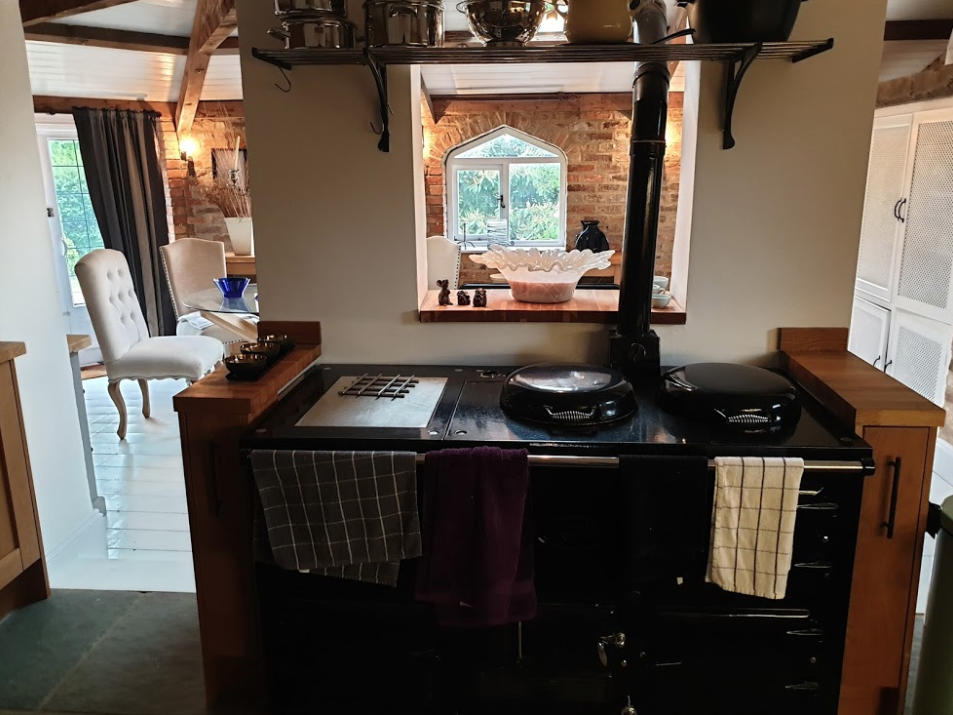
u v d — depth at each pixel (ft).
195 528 5.93
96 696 6.43
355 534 5.22
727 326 6.76
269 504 5.24
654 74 6.09
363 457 5.11
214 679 6.34
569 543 5.36
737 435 5.26
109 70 17.26
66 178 18.01
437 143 20.33
